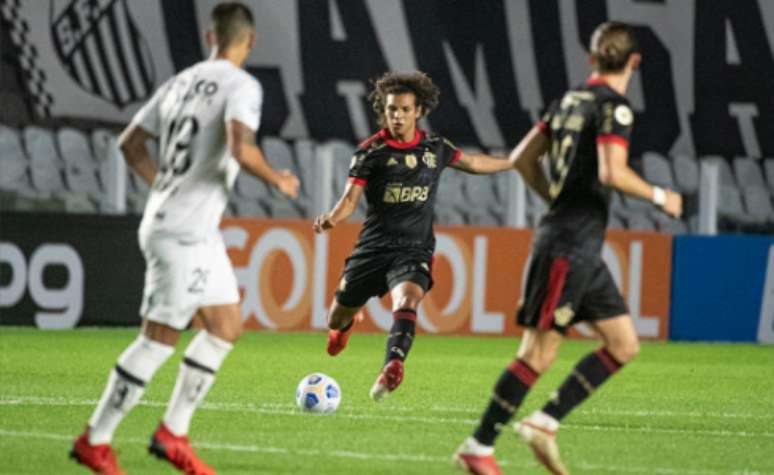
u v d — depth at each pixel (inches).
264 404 1104.2
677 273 2057.1
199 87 722.8
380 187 1107.3
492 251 1980.8
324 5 2276.1
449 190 2191.2
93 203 2062.0
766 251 2087.8
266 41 2245.3
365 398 1171.9
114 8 2151.8
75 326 1834.4
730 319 2076.8
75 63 2128.4
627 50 754.8
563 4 2397.9
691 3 2443.4
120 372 712.4
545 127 771.4
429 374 1422.2
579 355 1790.1
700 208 2076.8
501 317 1989.4
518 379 732.7
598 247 741.9
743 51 2460.6
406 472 781.3
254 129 708.0
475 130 2341.3
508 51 2369.6
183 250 717.3
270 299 1904.5
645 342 2023.9
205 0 2203.5
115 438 890.1
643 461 851.4
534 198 2084.2
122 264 1857.8
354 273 1124.5
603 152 726.5
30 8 2106.3
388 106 1101.7
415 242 1109.1
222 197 729.0
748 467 842.8
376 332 1962.4
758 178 2380.7
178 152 721.6
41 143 2055.9
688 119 2426.2
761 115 2454.5
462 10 2349.9
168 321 719.1
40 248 1811.0
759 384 1449.3
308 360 1537.9
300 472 772.6
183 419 718.5
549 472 793.6
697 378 1491.1
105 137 2110.0
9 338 1674.5
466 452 734.5
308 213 2171.5
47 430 918.4
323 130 2271.2
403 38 2319.1
